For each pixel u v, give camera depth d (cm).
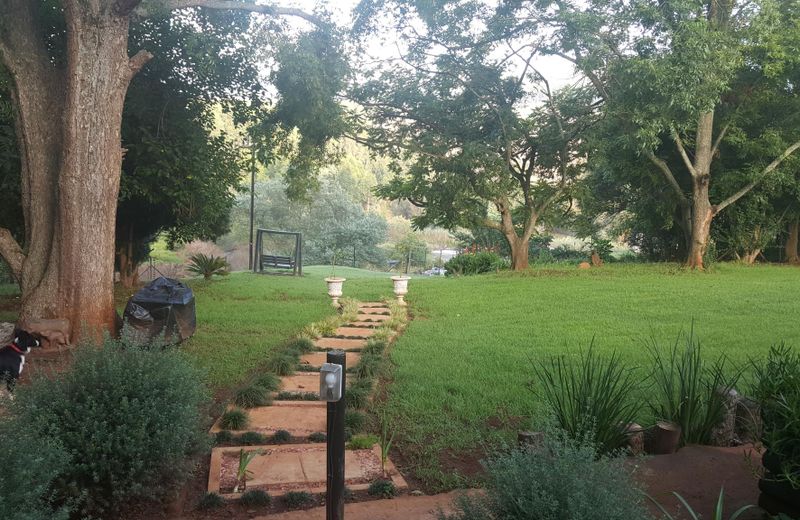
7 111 1033
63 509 270
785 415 284
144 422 363
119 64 798
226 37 1145
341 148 1666
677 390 518
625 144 1580
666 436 436
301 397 611
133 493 354
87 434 356
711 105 1398
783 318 1001
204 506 382
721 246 2112
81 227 783
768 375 326
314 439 501
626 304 1179
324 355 806
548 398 472
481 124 1820
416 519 351
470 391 614
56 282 784
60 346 753
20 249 817
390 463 450
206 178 1268
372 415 559
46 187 812
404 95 1780
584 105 1803
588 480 253
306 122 1199
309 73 1048
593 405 425
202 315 1109
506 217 1934
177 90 1227
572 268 1902
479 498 284
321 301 1344
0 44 777
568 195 1977
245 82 1223
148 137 1162
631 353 764
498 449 460
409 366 723
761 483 324
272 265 2172
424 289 1537
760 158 1808
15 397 377
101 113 787
